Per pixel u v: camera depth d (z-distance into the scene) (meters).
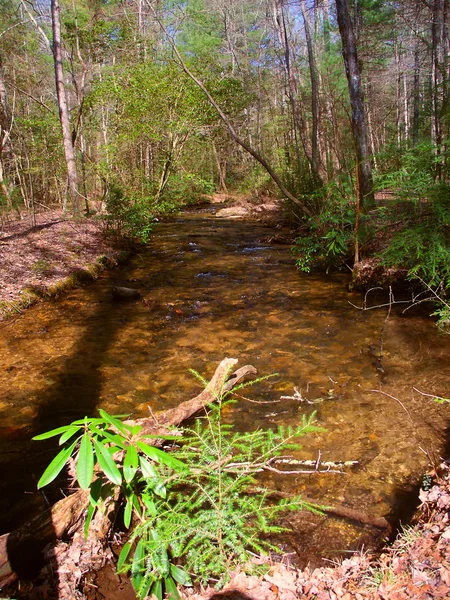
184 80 13.98
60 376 4.09
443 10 13.38
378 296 6.22
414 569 1.82
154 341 4.93
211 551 1.82
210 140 18.39
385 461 2.76
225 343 4.82
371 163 7.65
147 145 16.22
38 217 12.73
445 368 3.92
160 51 15.65
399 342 4.60
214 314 5.83
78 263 7.93
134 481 1.83
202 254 9.91
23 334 5.14
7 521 2.41
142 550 1.74
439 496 2.31
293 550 2.16
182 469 1.86
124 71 14.18
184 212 18.47
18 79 15.80
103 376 4.09
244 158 25.52
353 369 4.06
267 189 19.92
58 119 14.70
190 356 4.50
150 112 14.09
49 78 19.34
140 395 3.74
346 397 3.56
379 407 3.38
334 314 5.64
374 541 2.19
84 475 1.44
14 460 2.93
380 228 6.09
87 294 6.81
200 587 1.95
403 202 5.50
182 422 3.26
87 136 17.17
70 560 2.07
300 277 7.64
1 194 11.88
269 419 3.30
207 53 16.34
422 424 3.12
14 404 3.63
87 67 15.56
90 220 11.93
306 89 19.22
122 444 1.58
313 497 2.49
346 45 7.87
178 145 15.55
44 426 3.32
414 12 16.11
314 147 12.70
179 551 1.80
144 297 6.66
